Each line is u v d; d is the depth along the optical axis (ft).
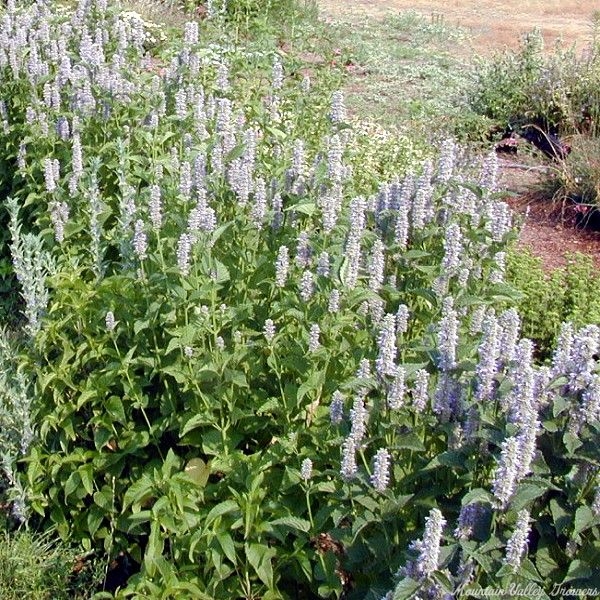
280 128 8.46
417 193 6.27
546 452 4.71
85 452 6.15
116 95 8.61
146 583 5.32
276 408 5.69
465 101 16.33
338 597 5.13
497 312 8.06
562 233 12.07
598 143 12.90
